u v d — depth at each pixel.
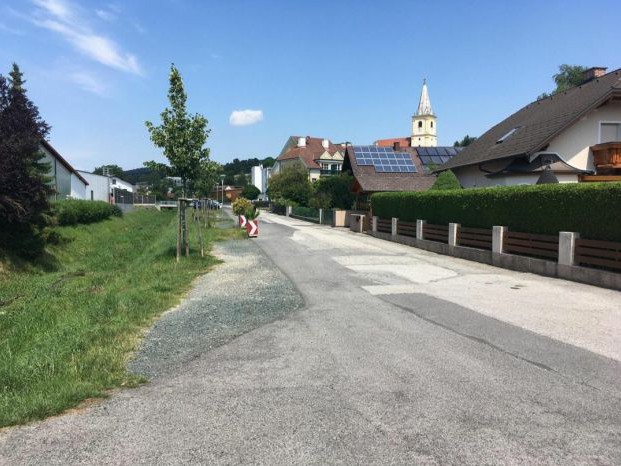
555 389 4.59
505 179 20.98
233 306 8.49
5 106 17.23
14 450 3.53
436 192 17.91
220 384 4.80
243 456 3.42
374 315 7.69
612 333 6.55
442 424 3.88
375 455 3.41
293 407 4.23
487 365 5.28
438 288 10.11
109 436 3.73
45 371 5.08
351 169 37.12
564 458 3.35
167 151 15.33
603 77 21.95
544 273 11.91
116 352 5.78
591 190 10.76
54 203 24.31
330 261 14.60
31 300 11.41
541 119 22.09
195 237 21.92
